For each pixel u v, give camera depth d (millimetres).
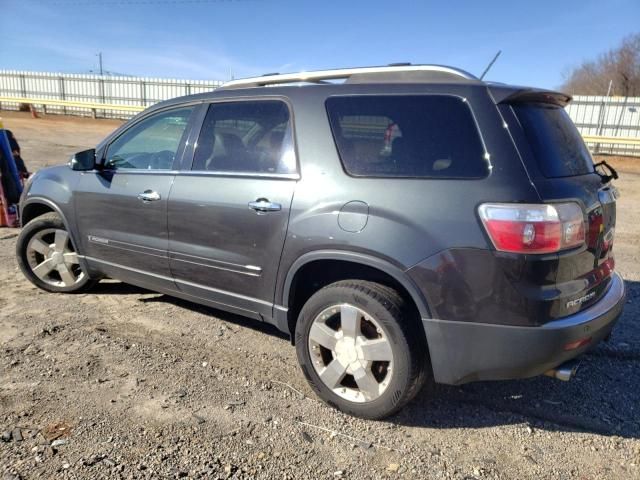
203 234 3678
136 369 3559
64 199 4613
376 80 3188
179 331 4203
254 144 3527
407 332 2865
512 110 2811
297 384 3467
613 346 4102
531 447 2893
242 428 2957
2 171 7336
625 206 10938
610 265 3246
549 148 2877
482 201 2676
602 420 3164
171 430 2900
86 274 4699
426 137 2906
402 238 2809
